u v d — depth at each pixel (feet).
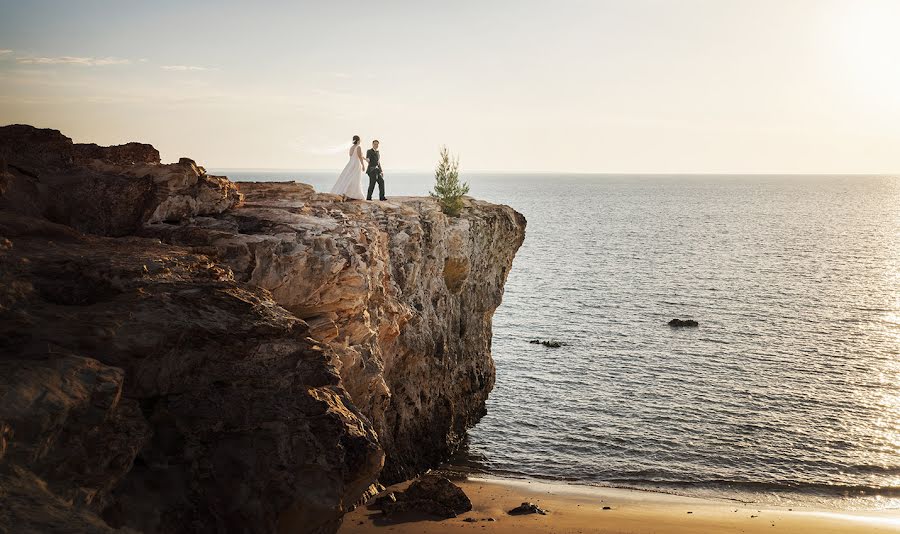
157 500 40.81
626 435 143.84
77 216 66.28
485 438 142.10
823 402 162.40
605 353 203.31
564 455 134.51
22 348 39.32
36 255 48.24
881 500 116.57
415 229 115.03
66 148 77.00
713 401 163.22
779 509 107.55
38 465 34.68
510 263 166.61
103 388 38.17
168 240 67.36
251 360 46.50
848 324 240.94
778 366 190.60
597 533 83.82
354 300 81.15
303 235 75.97
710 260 397.80
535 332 227.81
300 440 44.93
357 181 126.21
